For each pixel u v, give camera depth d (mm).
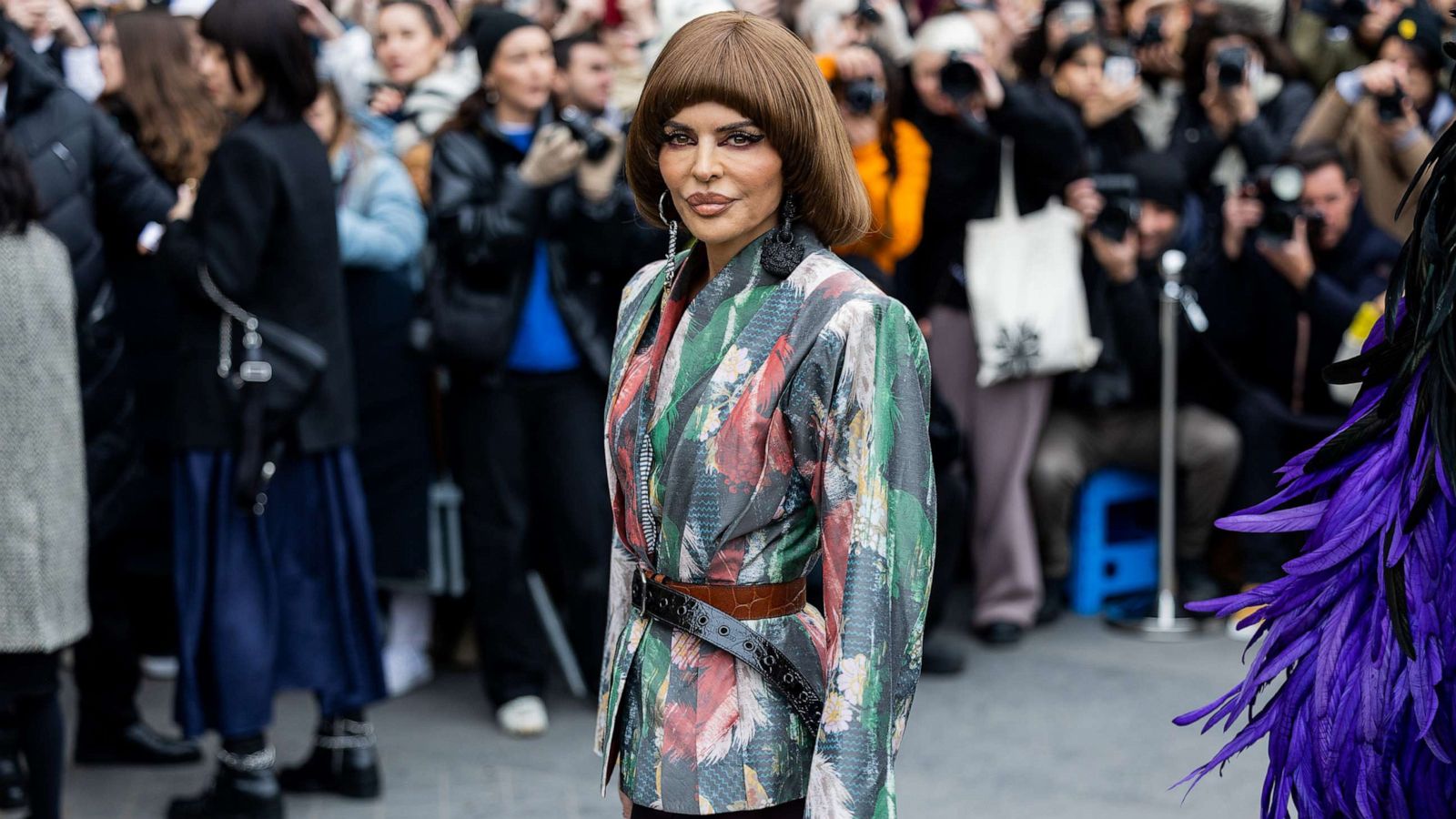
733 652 2172
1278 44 6406
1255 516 2232
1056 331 5559
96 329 4469
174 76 5070
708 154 2111
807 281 2137
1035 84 5949
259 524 4098
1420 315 2061
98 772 4656
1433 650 2000
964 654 5613
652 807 2211
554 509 5004
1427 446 2045
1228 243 5812
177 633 4098
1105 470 6102
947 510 5293
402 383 5125
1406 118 5680
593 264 4883
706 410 2143
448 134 4918
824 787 2064
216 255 3975
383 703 5246
